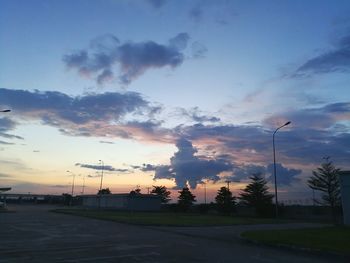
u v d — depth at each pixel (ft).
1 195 373.61
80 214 177.17
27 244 59.06
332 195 195.72
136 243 63.41
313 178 201.67
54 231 84.07
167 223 119.75
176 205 300.40
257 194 238.68
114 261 44.45
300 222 152.87
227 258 49.21
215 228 107.45
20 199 497.46
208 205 287.28
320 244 62.64
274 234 80.53
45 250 52.54
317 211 224.33
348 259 52.31
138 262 44.24
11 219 131.34
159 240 69.31
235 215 237.66
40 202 489.26
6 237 69.62
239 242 70.28
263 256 52.60
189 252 53.93
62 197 492.13
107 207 313.73
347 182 112.06
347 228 100.94
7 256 46.65
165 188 362.74
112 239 69.05
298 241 66.74
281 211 223.92
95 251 52.49
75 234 77.51
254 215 237.25
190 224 118.93
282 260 49.65
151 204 301.02
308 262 48.65
